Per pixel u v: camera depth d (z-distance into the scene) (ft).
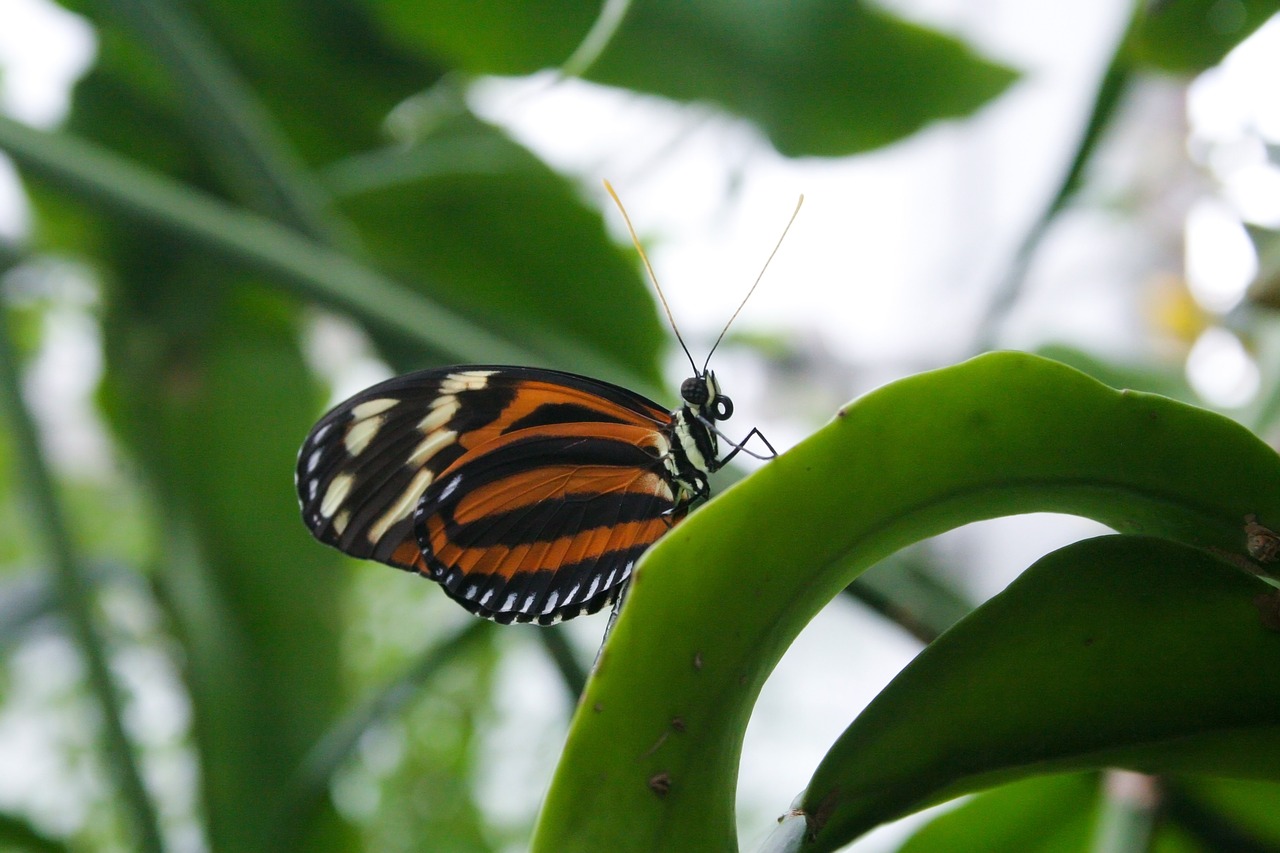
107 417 2.23
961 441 1.48
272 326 2.21
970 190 3.26
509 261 2.12
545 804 1.37
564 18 2.11
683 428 1.98
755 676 1.49
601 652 1.37
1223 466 1.51
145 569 2.17
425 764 2.32
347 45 2.16
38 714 2.29
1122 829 1.84
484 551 1.97
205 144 2.10
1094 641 1.57
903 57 2.12
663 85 2.15
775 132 2.16
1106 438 1.50
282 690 2.15
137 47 2.16
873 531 1.50
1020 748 1.58
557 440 1.98
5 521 2.29
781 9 2.10
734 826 1.50
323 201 2.07
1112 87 1.99
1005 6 3.11
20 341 2.28
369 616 2.36
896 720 1.57
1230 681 1.56
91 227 2.18
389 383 1.96
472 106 2.15
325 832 2.05
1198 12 2.02
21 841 2.00
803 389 3.25
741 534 1.41
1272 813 1.84
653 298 2.12
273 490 2.19
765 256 2.56
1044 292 2.53
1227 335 2.16
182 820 2.21
